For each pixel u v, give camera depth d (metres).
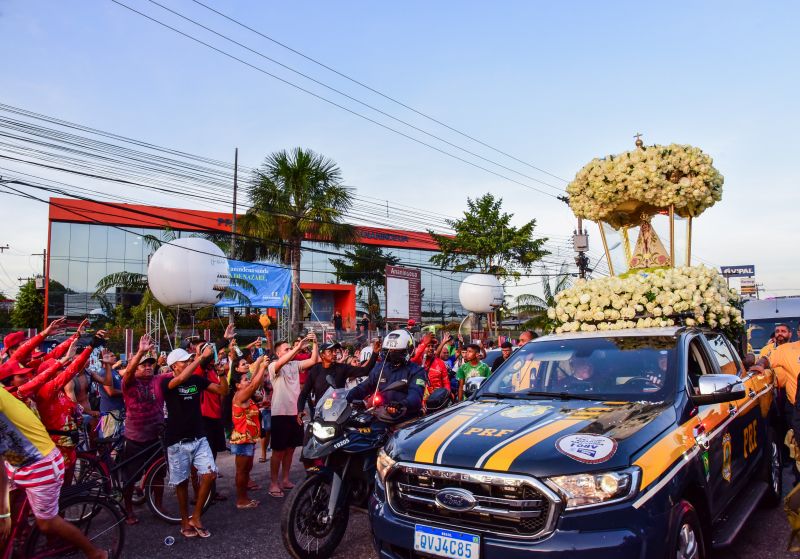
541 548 3.11
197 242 18.00
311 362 7.68
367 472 5.13
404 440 3.95
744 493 5.21
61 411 5.83
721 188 7.18
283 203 25.42
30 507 4.62
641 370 4.50
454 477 3.45
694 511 3.64
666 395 4.20
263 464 9.26
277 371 7.36
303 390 7.52
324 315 45.38
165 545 5.55
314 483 4.98
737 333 6.50
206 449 5.95
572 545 3.07
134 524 6.24
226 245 31.83
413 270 28.12
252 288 24.52
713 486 4.11
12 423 4.11
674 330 5.03
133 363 6.37
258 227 25.53
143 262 38.22
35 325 46.62
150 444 6.43
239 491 6.76
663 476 3.37
